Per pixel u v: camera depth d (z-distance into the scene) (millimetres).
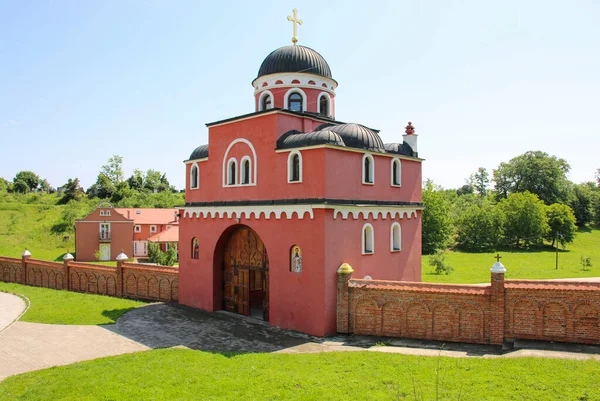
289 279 20969
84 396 12938
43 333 21328
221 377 14164
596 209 91562
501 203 78375
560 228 70938
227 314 24578
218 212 24766
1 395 13344
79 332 21422
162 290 29141
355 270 21141
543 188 94562
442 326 17766
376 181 22844
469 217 73062
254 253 23719
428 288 18031
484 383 12586
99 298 30422
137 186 117812
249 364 15570
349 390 12625
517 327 16609
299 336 19828
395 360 15164
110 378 14344
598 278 37719
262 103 26406
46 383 14172
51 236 70750
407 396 12031
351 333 19594
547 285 16219
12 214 77375
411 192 25578
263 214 22188
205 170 26109
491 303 16844
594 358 14062
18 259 40438
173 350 17922
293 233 20812
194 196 26844
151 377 14328
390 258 23516
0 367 16625
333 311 19859
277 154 21750
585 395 11375
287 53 25719
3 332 21609
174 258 53094
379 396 12109
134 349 18656
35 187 129875
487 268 47438
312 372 14391
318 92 25734
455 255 64750
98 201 95875
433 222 67938
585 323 15758
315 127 24109
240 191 23688
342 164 20703
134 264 30844
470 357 15164
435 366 14312
